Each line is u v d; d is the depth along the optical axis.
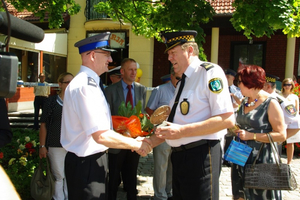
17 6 6.04
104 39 2.44
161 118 2.46
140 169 5.79
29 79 11.75
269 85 4.11
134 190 3.83
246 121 2.78
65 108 2.37
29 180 3.96
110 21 11.80
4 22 1.66
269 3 4.21
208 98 2.20
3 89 1.47
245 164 2.71
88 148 2.36
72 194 2.38
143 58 11.84
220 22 10.27
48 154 3.53
